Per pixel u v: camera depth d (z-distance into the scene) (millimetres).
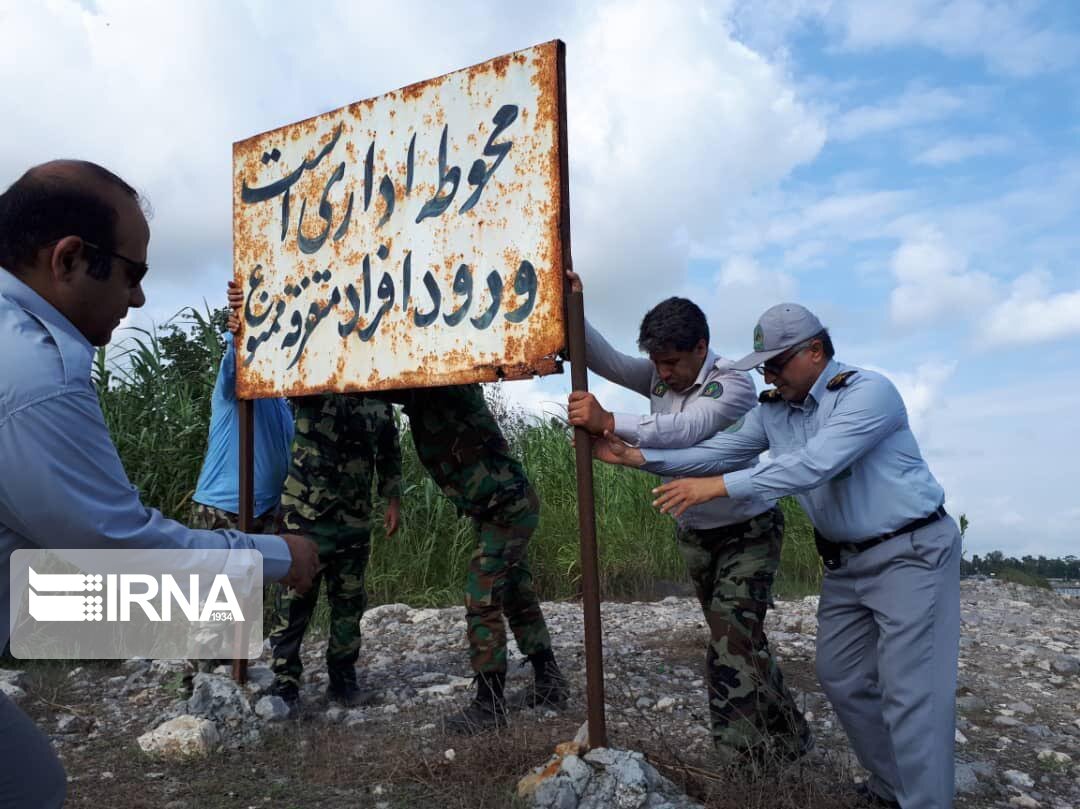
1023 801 3674
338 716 4387
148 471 6863
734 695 3404
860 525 3131
